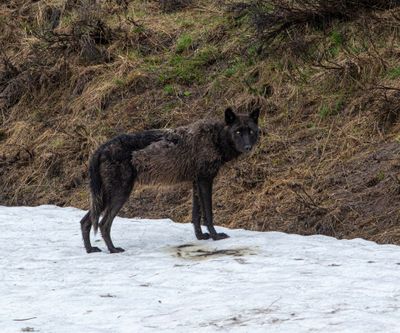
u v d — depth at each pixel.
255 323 21.84
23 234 39.84
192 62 61.50
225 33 63.22
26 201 55.38
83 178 54.97
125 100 60.22
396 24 54.09
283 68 56.12
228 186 48.12
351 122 48.91
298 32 57.69
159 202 49.38
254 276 28.03
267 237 36.41
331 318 21.73
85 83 63.66
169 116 56.88
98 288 27.66
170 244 36.12
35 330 22.44
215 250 33.75
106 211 35.28
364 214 40.94
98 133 57.91
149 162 35.62
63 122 60.94
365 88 50.69
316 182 45.16
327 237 36.94
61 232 40.28
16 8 76.38
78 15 70.38
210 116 55.22
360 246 33.75
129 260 32.81
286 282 26.56
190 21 67.06
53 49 67.69
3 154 60.00
